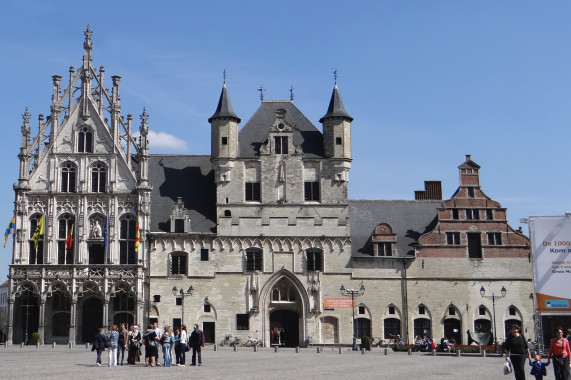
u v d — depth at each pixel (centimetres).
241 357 5297
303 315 7481
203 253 7531
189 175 8106
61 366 4053
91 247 7425
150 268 7431
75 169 7556
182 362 4244
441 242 7819
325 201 7738
